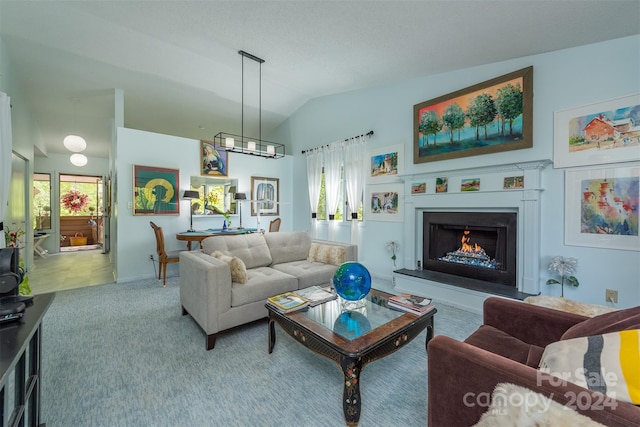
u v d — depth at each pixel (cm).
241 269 261
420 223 401
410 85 412
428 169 391
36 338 137
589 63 269
